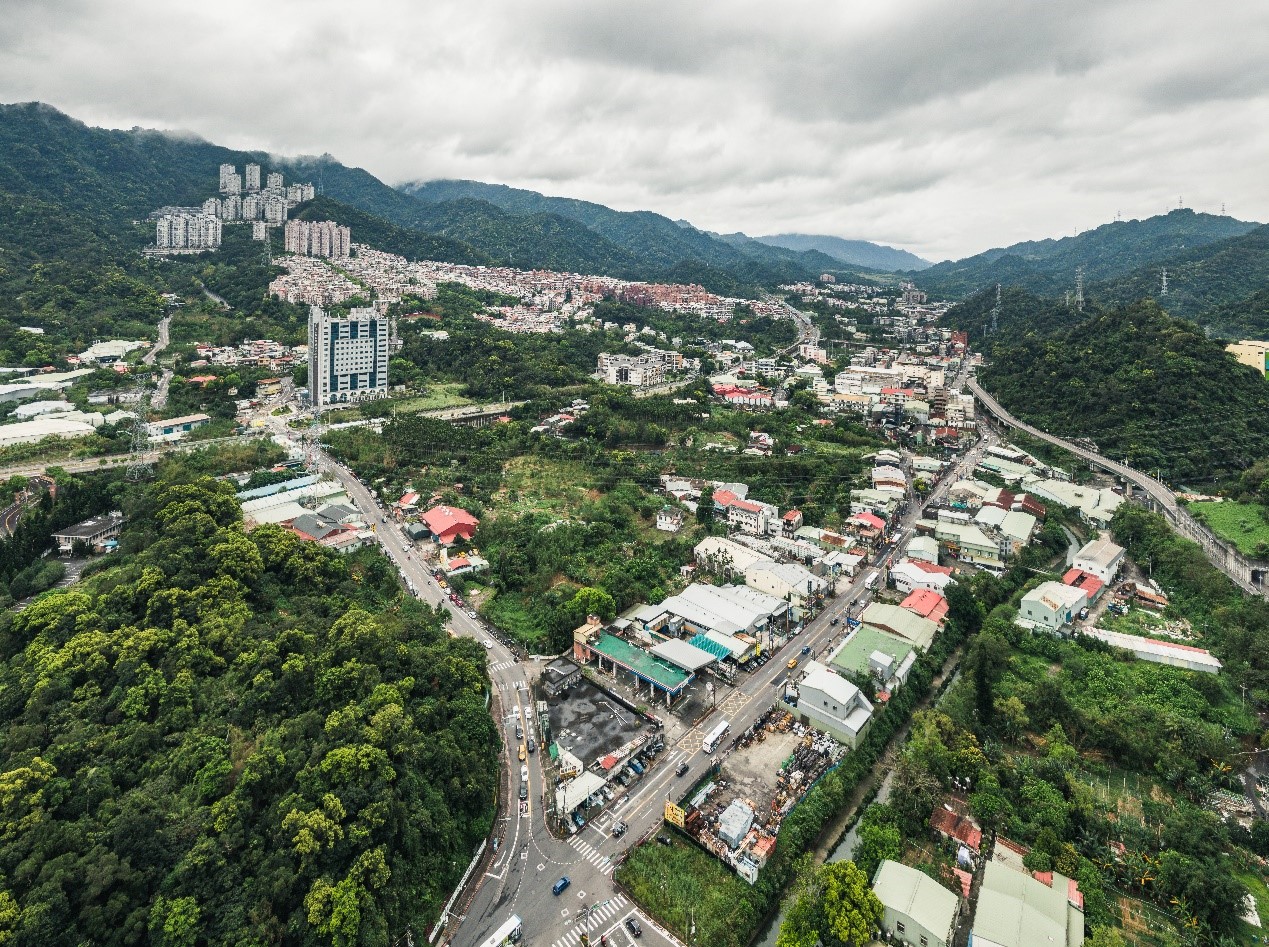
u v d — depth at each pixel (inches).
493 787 4650.6
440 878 3986.2
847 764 5014.8
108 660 4633.4
